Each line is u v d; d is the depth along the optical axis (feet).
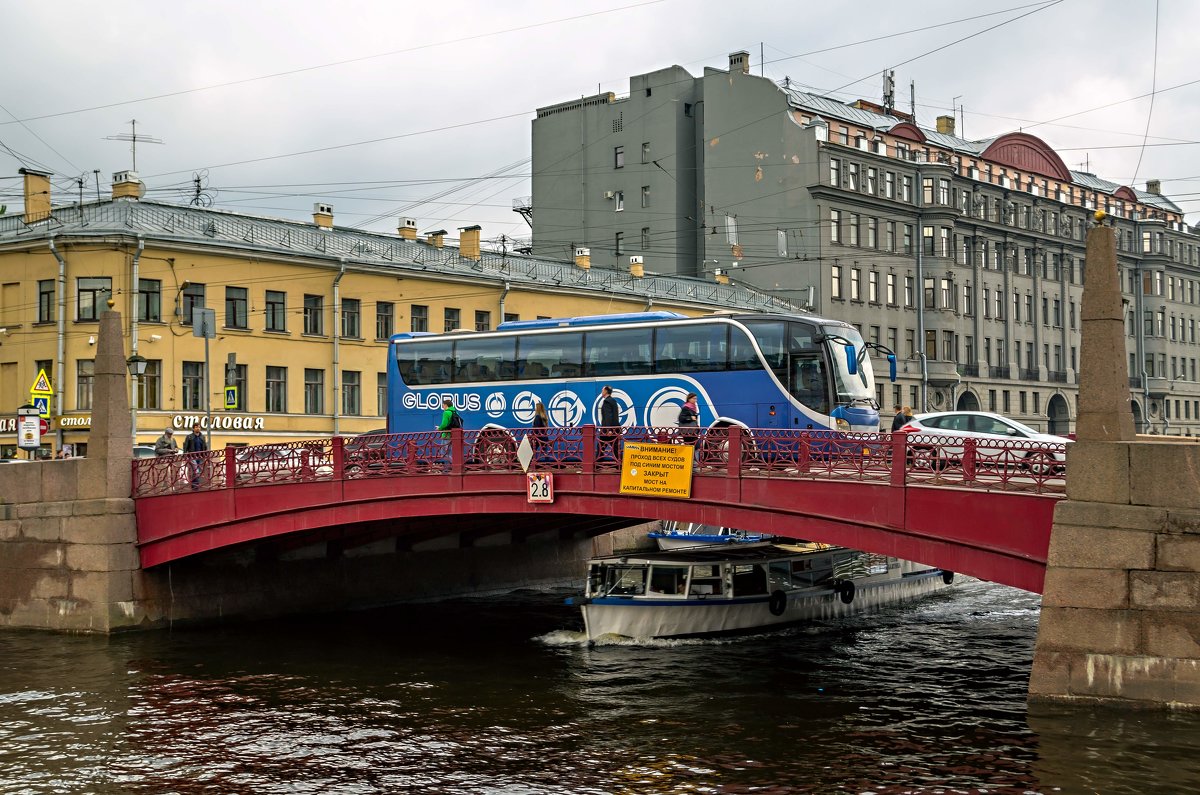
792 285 220.43
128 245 147.64
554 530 124.06
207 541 92.94
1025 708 67.82
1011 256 258.16
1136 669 55.47
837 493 66.39
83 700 73.36
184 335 152.25
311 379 165.68
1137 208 307.17
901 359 232.53
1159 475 55.77
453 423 89.30
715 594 95.71
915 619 106.83
